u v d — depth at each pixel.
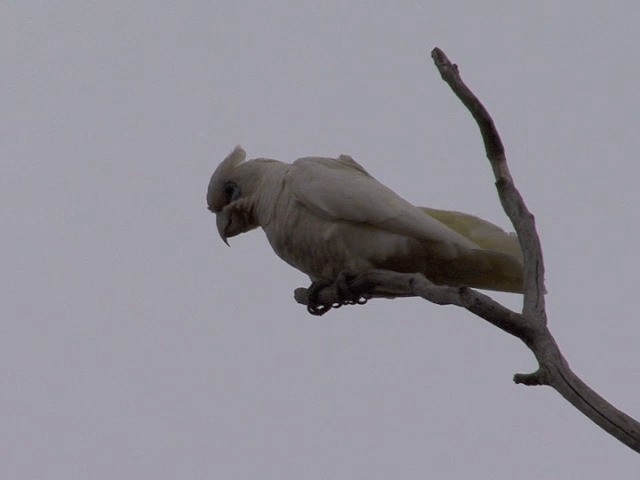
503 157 10.47
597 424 8.69
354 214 12.12
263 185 13.66
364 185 12.32
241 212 14.20
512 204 10.24
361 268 12.27
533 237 10.04
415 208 12.15
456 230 12.41
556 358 9.04
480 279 12.14
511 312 9.34
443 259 11.98
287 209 12.89
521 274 11.71
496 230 12.23
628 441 8.54
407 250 12.02
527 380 9.08
